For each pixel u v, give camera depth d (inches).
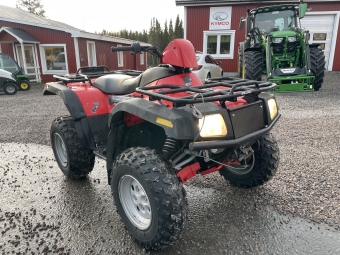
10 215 107.5
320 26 582.6
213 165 96.7
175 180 80.8
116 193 92.5
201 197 118.0
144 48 106.9
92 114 123.5
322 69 335.3
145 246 86.5
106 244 90.8
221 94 82.3
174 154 89.7
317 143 171.9
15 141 198.2
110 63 777.6
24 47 633.6
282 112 247.6
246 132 84.4
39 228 99.3
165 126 74.5
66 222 102.7
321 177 128.9
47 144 190.9
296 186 122.3
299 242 89.0
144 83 108.0
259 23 388.8
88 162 129.8
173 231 78.8
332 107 263.0
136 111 83.7
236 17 580.1
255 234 93.5
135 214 91.8
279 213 104.4
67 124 130.4
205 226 98.6
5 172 146.0
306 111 249.8
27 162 159.3
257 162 114.0
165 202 77.4
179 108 76.9
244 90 88.3
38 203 115.7
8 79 445.7
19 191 126.0
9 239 93.8
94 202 116.0
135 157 84.1
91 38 661.9
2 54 488.1
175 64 103.7
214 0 569.9
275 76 329.4
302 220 99.8
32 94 450.9
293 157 151.7
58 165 146.0
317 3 565.3
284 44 337.1
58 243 91.5
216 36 604.4
